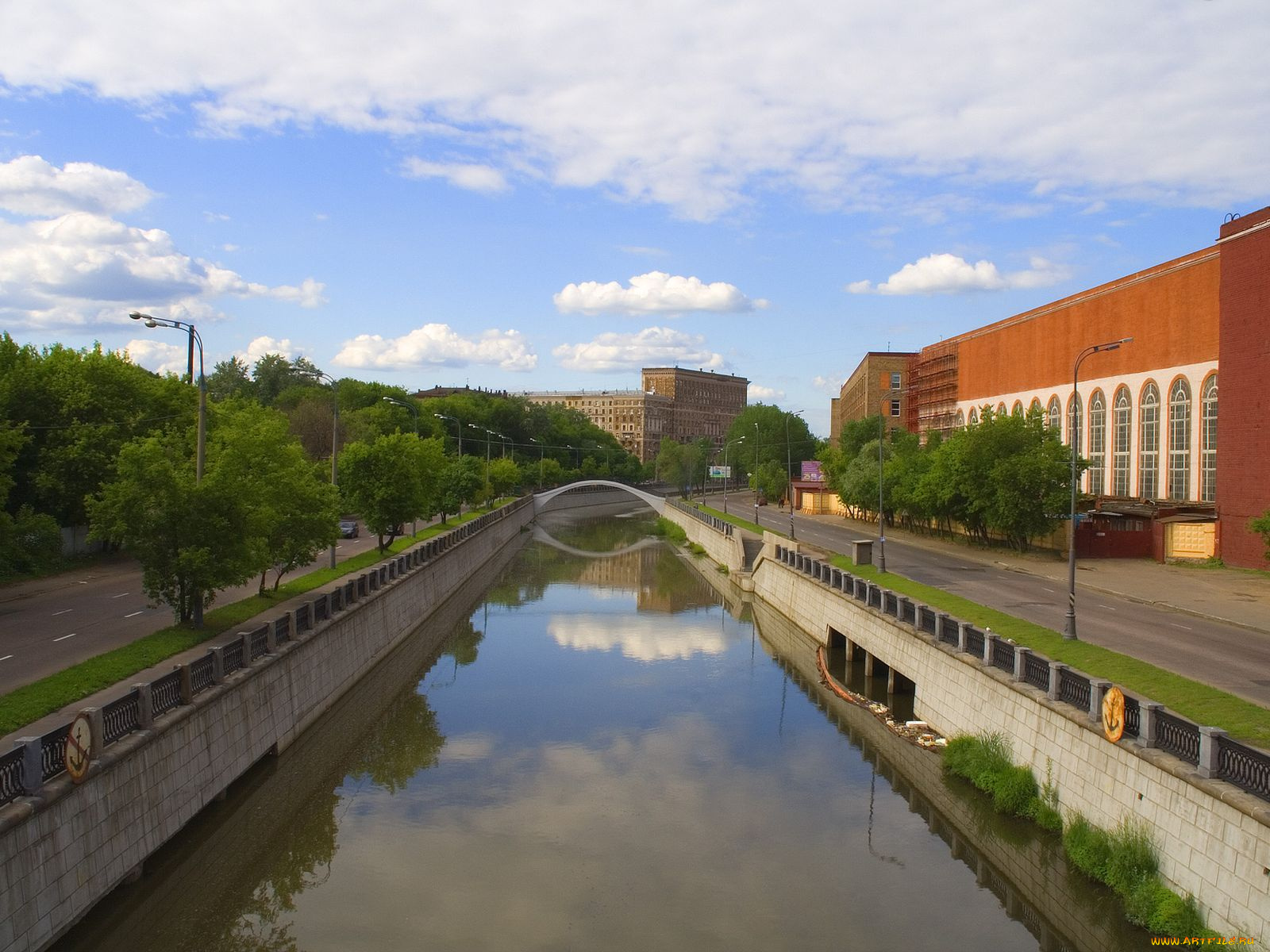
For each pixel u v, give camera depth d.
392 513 50.84
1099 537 54.16
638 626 50.81
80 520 47.81
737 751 28.33
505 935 17.16
